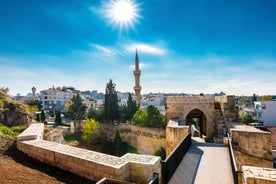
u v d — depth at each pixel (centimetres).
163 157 2878
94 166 690
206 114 1981
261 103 4941
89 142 4097
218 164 919
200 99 1989
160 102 8462
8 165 744
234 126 1513
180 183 711
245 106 6450
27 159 880
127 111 4366
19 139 1005
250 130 1265
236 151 1234
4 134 1206
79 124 4775
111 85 4403
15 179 601
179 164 916
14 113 2269
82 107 5606
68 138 4341
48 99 8675
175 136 1384
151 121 3453
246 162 1219
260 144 1209
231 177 764
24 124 2275
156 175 600
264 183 546
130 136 3775
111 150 3625
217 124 1905
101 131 4188
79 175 731
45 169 775
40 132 1195
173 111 1988
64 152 798
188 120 3138
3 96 2541
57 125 5172
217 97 2033
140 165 682
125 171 670
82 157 738
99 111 4600
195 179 746
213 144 1351
